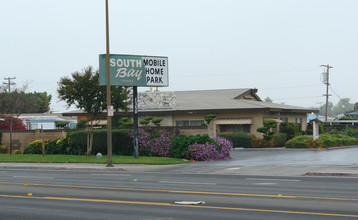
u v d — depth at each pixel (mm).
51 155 31891
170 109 43000
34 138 36406
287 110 45375
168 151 29125
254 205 11078
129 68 28500
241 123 41406
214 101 45750
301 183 15758
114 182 17016
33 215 10312
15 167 26094
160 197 12750
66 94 28562
